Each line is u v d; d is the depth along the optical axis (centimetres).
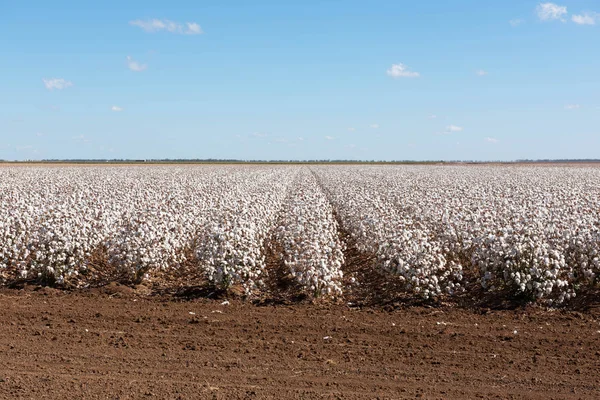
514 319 973
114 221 1558
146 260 1184
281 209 2292
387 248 1287
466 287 1160
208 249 1213
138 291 1159
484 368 743
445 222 1524
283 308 1052
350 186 3428
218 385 670
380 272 1268
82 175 4928
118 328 902
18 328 884
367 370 734
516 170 6869
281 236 1605
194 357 771
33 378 673
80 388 646
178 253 1434
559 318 972
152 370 715
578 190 2947
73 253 1252
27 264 1316
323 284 1123
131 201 2159
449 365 755
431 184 3666
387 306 1058
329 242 1362
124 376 691
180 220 1608
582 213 1720
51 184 3359
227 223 1352
